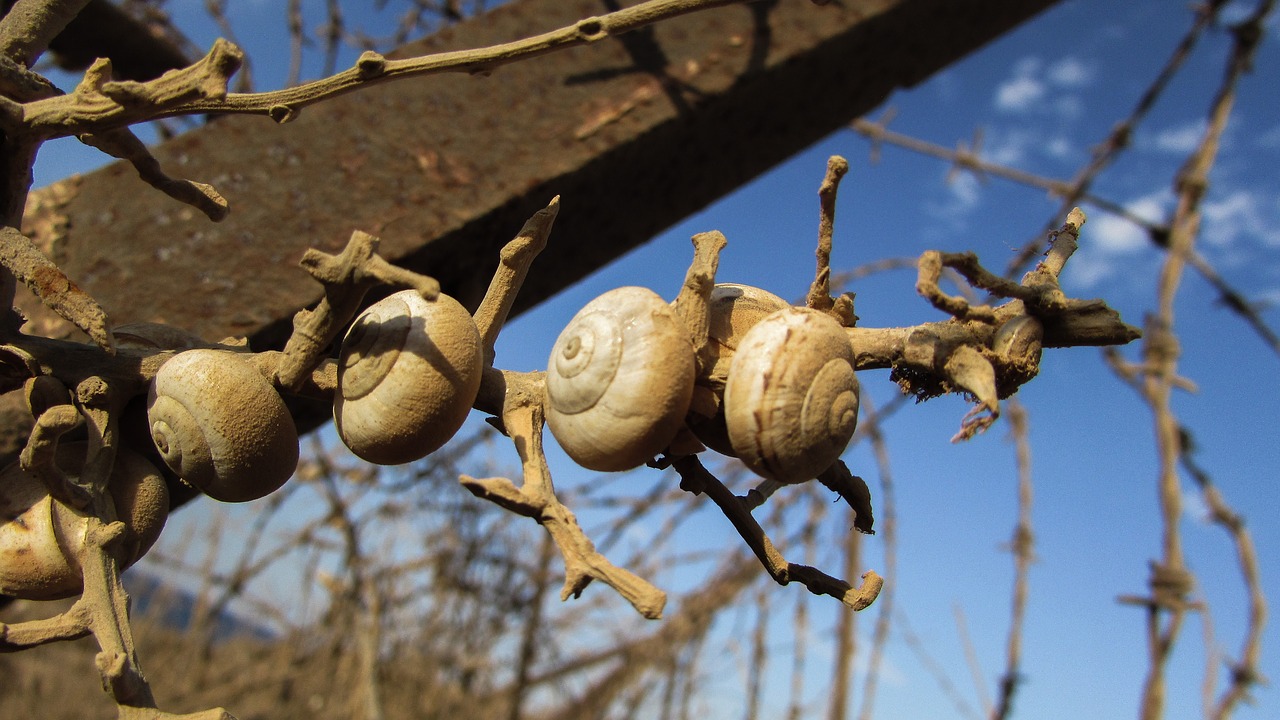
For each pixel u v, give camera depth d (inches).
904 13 8.5
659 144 7.9
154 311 6.8
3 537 4.4
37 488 4.5
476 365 4.3
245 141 7.4
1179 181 9.9
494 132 7.6
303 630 21.9
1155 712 8.6
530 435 4.3
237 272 7.0
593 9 8.1
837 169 4.1
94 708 25.6
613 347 4.0
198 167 7.3
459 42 7.9
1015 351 3.9
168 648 24.6
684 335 4.1
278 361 4.5
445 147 7.5
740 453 4.0
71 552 4.4
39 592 4.5
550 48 4.2
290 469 4.6
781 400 3.9
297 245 7.1
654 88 7.8
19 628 3.9
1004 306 4.1
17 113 4.2
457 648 20.5
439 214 7.3
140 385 4.7
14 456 5.9
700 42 8.1
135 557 4.7
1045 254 4.2
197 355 4.5
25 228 7.0
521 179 7.4
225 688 21.4
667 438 4.1
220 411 4.4
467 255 7.5
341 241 7.1
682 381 4.0
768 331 4.0
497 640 19.7
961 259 3.8
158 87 4.1
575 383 4.1
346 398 4.4
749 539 4.3
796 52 8.1
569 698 19.4
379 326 4.3
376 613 16.8
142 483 4.7
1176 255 9.6
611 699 18.1
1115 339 4.0
